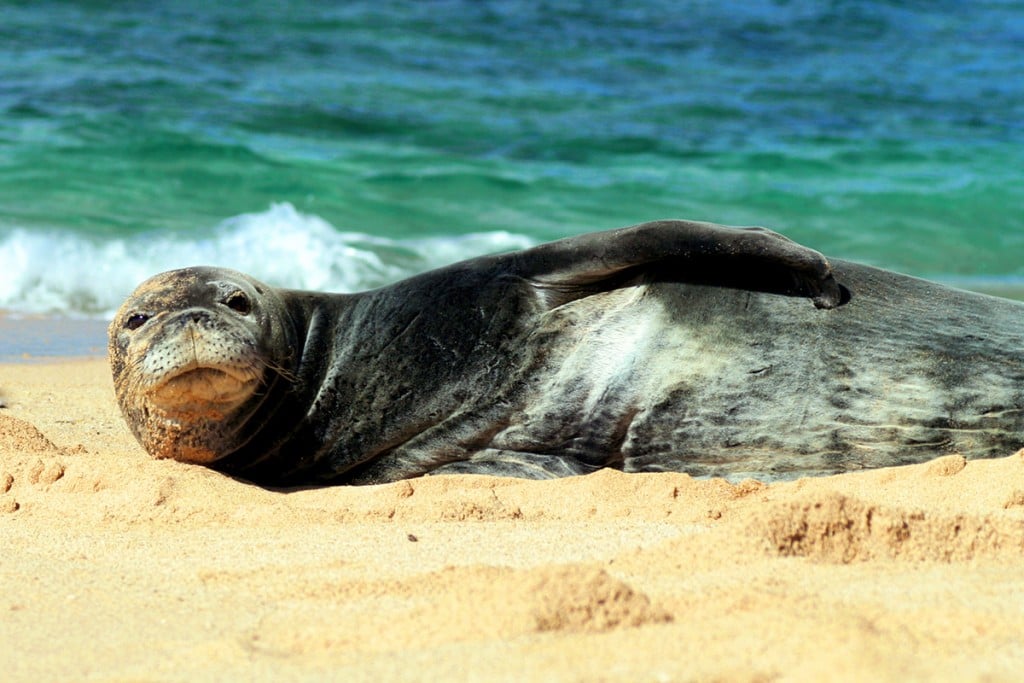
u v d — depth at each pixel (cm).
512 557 1886
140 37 9388
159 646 1500
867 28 11425
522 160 7531
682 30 10956
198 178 6706
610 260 2603
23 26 9406
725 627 1398
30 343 4409
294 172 6925
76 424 3139
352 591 1677
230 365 2439
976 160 7956
